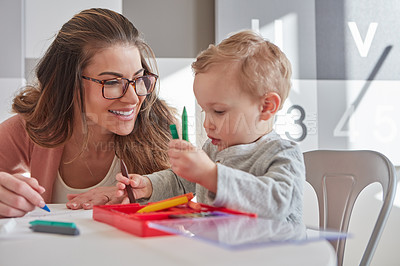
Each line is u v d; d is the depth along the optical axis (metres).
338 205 1.23
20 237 0.58
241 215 0.64
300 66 1.99
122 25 1.08
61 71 1.10
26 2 1.87
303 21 2.00
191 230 0.53
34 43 1.88
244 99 0.90
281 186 0.74
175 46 2.02
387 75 2.03
